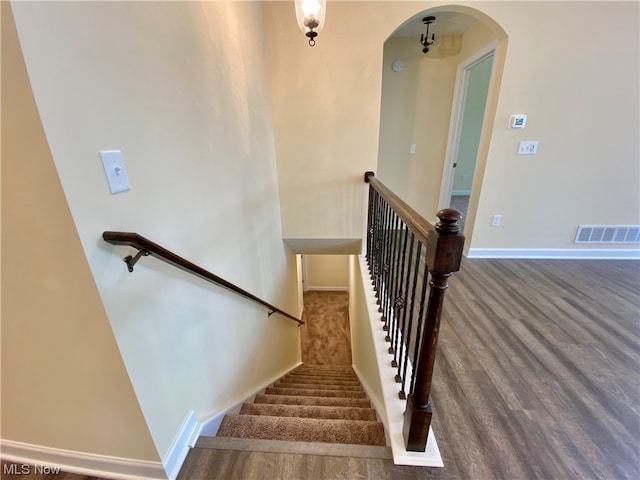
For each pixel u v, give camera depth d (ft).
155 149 3.05
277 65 7.70
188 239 3.78
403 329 4.66
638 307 7.04
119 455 3.32
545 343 5.83
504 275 8.70
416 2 7.12
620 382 4.87
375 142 8.34
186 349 3.73
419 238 3.30
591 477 3.50
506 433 4.02
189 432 3.78
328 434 4.45
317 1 4.60
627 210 9.12
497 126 8.41
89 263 2.29
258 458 3.68
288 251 10.66
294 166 8.77
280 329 9.23
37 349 2.74
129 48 2.63
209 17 4.29
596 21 7.31
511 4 7.26
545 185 9.01
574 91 7.95
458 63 10.90
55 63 1.95
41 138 1.94
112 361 2.69
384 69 11.18
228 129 5.08
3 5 1.68
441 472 3.51
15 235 2.25
